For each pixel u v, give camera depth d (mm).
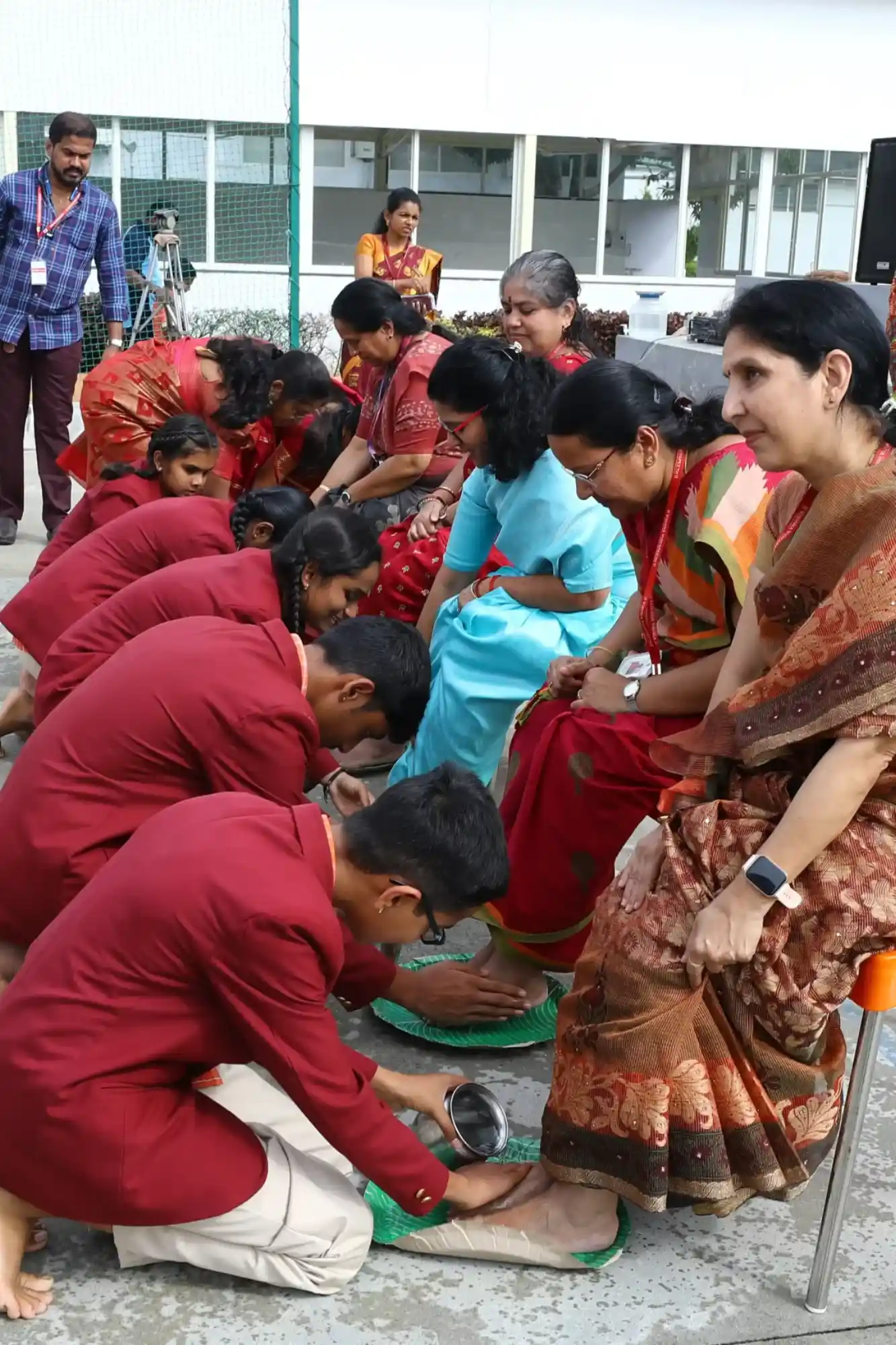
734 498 2334
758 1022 2031
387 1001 2887
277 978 1884
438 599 3537
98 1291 2078
